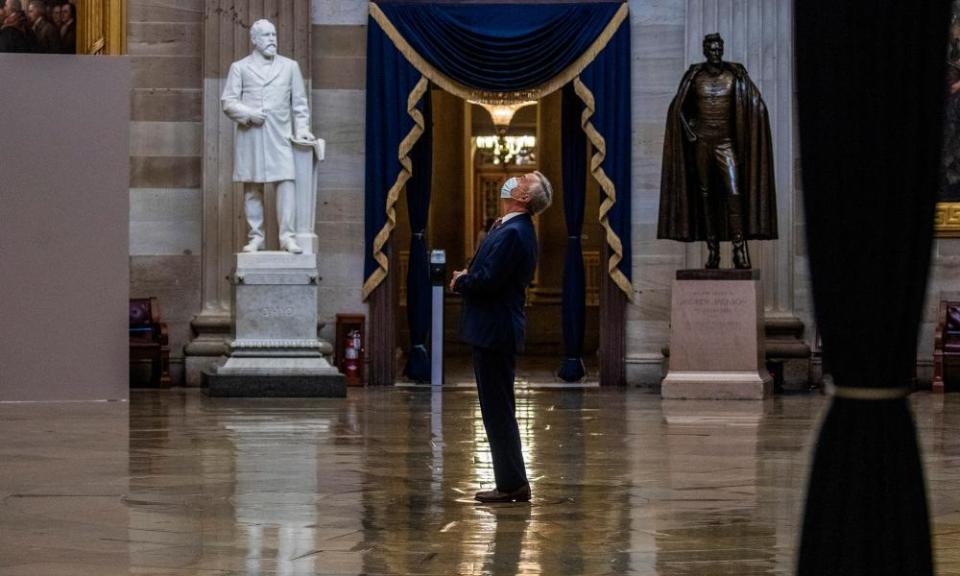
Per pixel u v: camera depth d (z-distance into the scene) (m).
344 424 19.33
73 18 27.11
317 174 26.86
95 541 10.52
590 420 20.17
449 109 38.84
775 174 26.69
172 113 27.16
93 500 12.46
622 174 26.91
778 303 26.73
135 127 27.14
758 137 23.98
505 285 11.98
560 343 37.91
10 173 22.73
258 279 24.05
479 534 10.84
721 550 10.21
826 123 5.88
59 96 22.78
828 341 6.15
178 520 11.45
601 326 27.23
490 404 12.34
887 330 6.05
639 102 27.11
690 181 24.23
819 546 6.21
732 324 24.14
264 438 17.52
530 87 26.91
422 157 27.80
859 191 5.90
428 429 18.66
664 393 24.19
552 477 14.02
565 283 28.05
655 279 27.14
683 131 24.06
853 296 6.03
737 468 14.70
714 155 24.00
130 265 27.11
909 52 5.79
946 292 26.78
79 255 22.91
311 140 24.22
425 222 27.91
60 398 22.94
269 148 23.95
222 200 26.77
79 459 15.32
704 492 13.02
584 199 27.98
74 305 22.95
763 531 10.99
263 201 24.58
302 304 24.14
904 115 5.82
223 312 26.77
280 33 26.86
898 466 6.14
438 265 26.97
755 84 26.77
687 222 24.17
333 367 24.09
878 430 6.14
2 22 27.02
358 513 11.81
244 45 26.77
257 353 24.05
